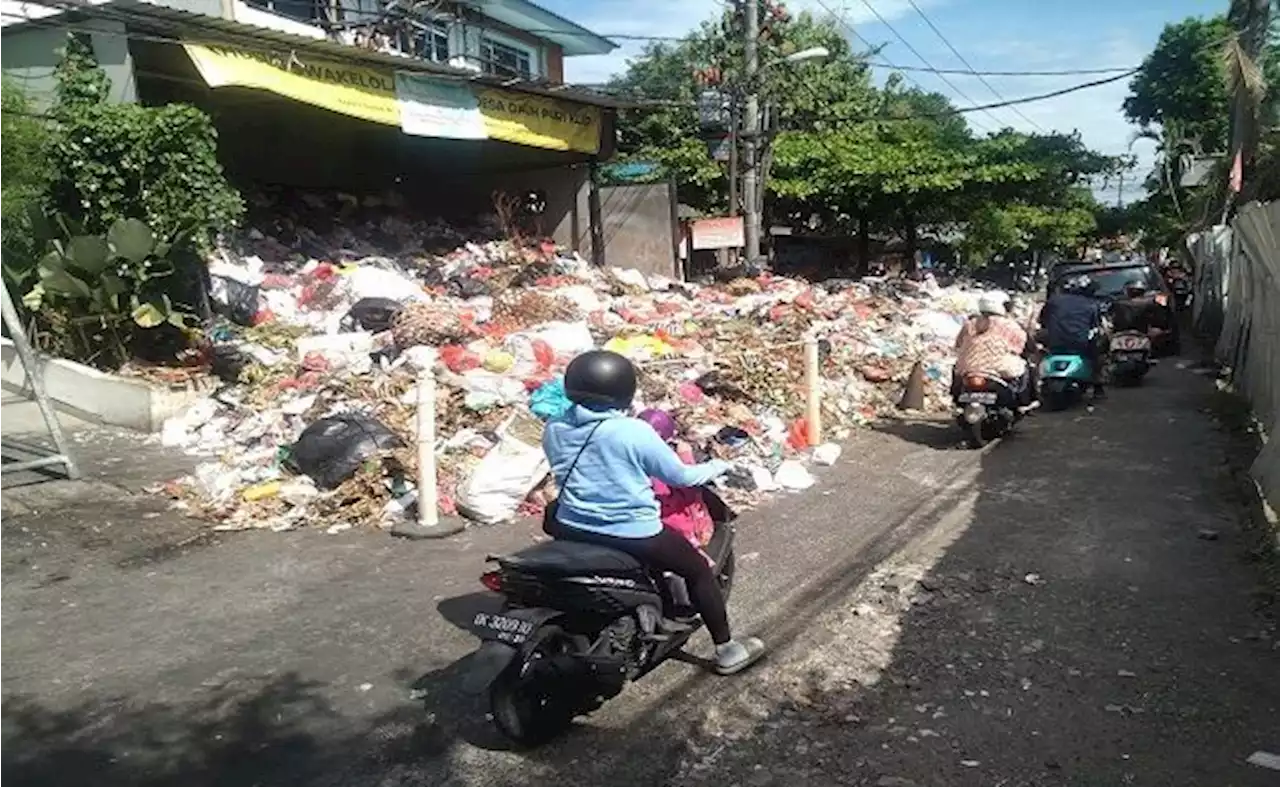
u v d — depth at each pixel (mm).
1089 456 9391
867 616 5551
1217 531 6852
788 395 11047
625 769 4031
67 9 11109
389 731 4355
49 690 4766
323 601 5879
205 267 11719
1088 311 12344
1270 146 18438
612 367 4473
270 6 17609
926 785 3840
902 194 28578
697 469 4531
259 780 3965
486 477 7406
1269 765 3879
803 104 29703
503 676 4117
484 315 12969
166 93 14758
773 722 4395
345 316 12141
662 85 37250
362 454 7898
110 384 10141
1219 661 4824
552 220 21641
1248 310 11547
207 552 6758
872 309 17469
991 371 10008
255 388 10102
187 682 4840
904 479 8773
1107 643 5086
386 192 20938
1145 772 3875
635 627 4379
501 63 25906
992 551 6637
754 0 21281
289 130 19141
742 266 21234
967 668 4855
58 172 10930
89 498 7879
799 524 7391
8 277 10812
